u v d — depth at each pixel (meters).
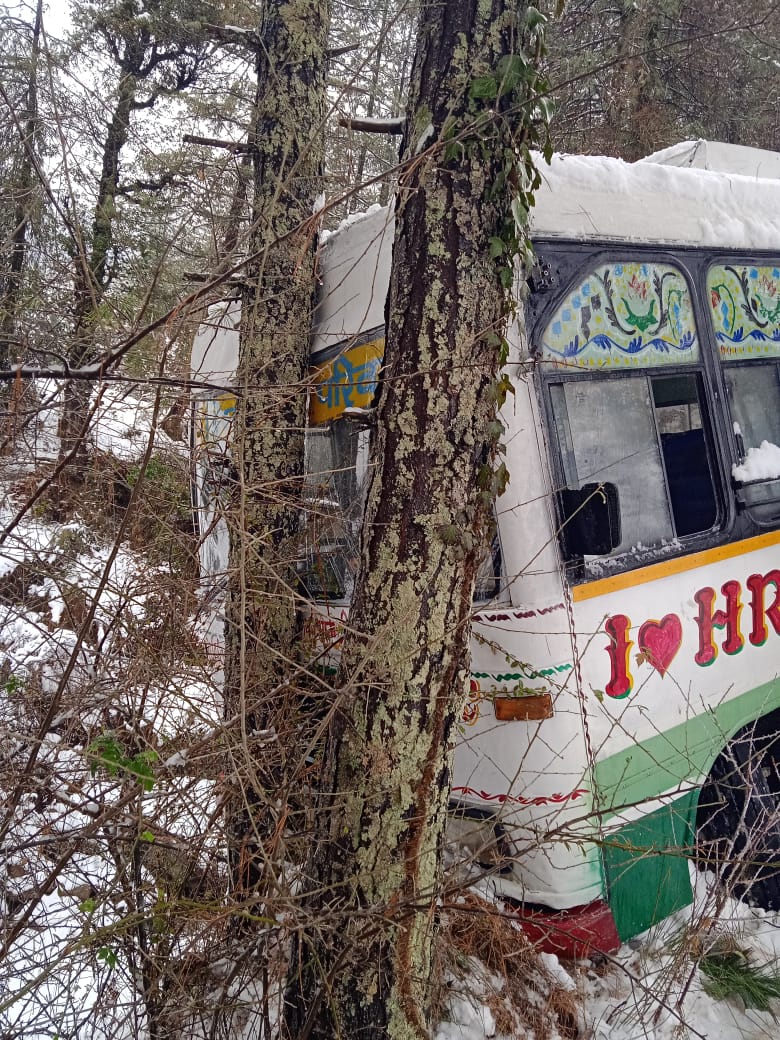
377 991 2.20
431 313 2.24
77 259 3.05
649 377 3.21
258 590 2.95
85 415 2.67
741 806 3.47
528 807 2.72
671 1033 2.74
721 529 3.39
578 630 2.81
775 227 3.79
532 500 2.77
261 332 3.53
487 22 2.22
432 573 2.25
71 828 2.60
